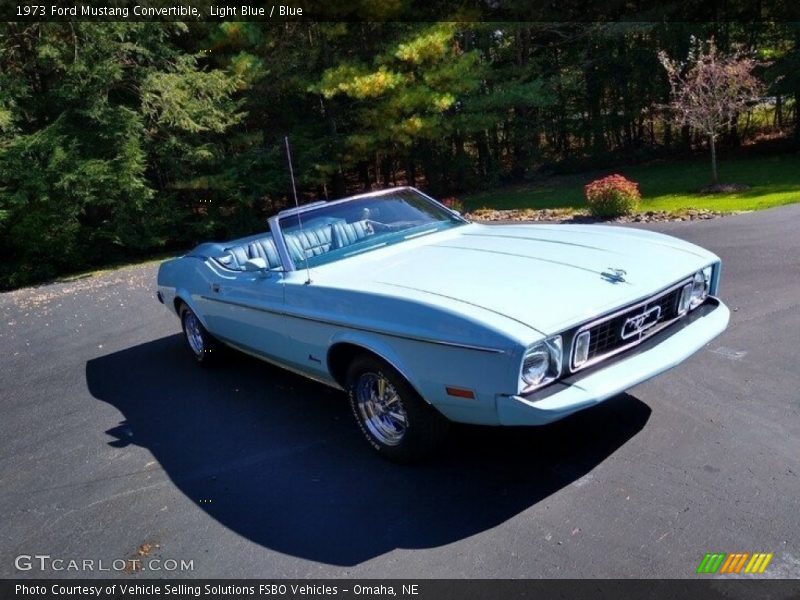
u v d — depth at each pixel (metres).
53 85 15.55
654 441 3.38
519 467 3.31
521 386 2.71
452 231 4.51
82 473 3.88
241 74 17.19
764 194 12.77
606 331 2.99
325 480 3.44
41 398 5.45
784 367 4.09
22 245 15.06
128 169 15.31
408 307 3.07
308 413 4.39
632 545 2.60
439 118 19.25
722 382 3.98
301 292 3.78
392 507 3.10
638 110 24.81
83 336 7.74
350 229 4.39
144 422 4.59
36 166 14.08
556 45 24.02
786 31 21.73
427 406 3.23
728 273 6.45
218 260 5.04
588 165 24.78
